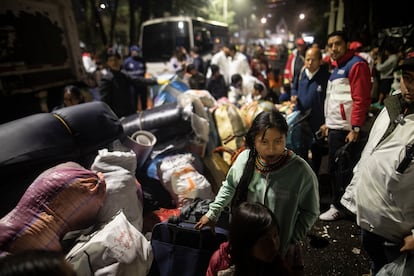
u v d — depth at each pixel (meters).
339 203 3.19
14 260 0.85
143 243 1.90
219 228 1.98
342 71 2.94
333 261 2.69
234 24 33.28
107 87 4.27
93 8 15.34
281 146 1.48
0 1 3.95
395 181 1.62
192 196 2.76
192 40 10.29
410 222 1.64
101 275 1.67
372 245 1.94
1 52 3.96
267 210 1.28
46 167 2.15
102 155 2.29
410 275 1.66
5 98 4.00
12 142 1.98
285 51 16.67
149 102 6.26
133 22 18.41
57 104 4.84
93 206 1.93
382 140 1.69
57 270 0.86
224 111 3.84
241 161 1.68
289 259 1.70
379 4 13.74
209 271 1.55
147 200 3.02
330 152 3.20
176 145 3.33
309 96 3.56
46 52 4.75
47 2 4.77
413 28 10.05
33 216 1.72
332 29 18.56
